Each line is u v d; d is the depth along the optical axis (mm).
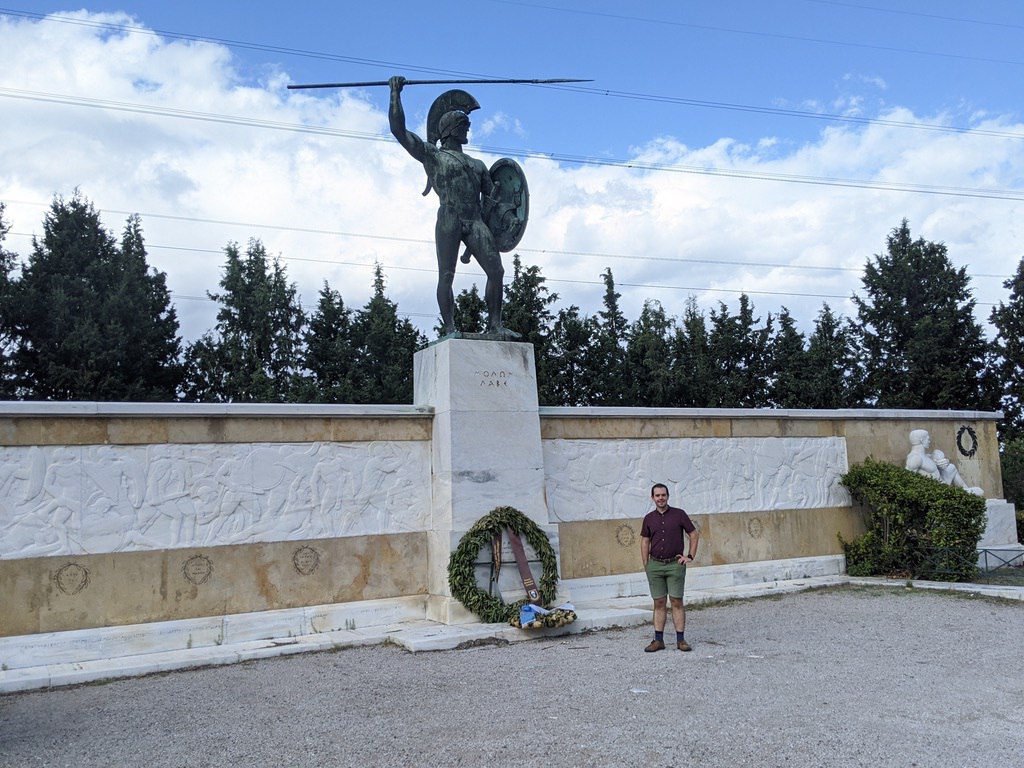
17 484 9344
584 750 6039
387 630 10508
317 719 7027
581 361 32375
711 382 33812
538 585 11211
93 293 28891
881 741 6184
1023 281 32219
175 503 10023
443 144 12633
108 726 7086
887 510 14547
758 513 14312
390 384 30859
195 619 9922
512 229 12625
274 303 32344
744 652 9273
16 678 8469
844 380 37094
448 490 11109
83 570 9492
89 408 9625
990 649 9336
